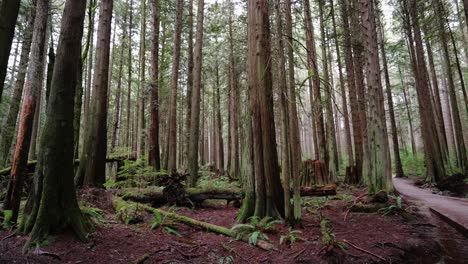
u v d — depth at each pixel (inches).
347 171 569.9
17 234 152.2
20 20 461.7
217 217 247.1
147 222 210.5
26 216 159.9
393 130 860.0
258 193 216.7
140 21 836.0
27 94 186.9
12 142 428.1
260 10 234.1
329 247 157.6
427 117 619.2
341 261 153.0
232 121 857.5
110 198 263.6
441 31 642.2
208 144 1462.8
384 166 352.8
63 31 165.0
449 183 511.8
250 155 227.5
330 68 852.0
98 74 313.1
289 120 206.4
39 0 199.6
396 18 743.1
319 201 310.5
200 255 158.4
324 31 747.4
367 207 274.2
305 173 416.2
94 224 176.7
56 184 159.0
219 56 829.8
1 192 278.2
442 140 724.0
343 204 305.7
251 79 233.6
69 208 161.2
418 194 442.3
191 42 656.4
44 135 162.2
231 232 191.0
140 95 616.1
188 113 668.7
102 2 324.8
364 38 391.2
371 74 377.4
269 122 226.7
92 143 299.7
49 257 134.0
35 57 191.6
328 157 582.2
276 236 185.3
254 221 197.9
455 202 342.6
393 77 1231.5
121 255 146.5
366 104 629.0
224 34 853.2
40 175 160.4
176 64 542.0
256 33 233.1
